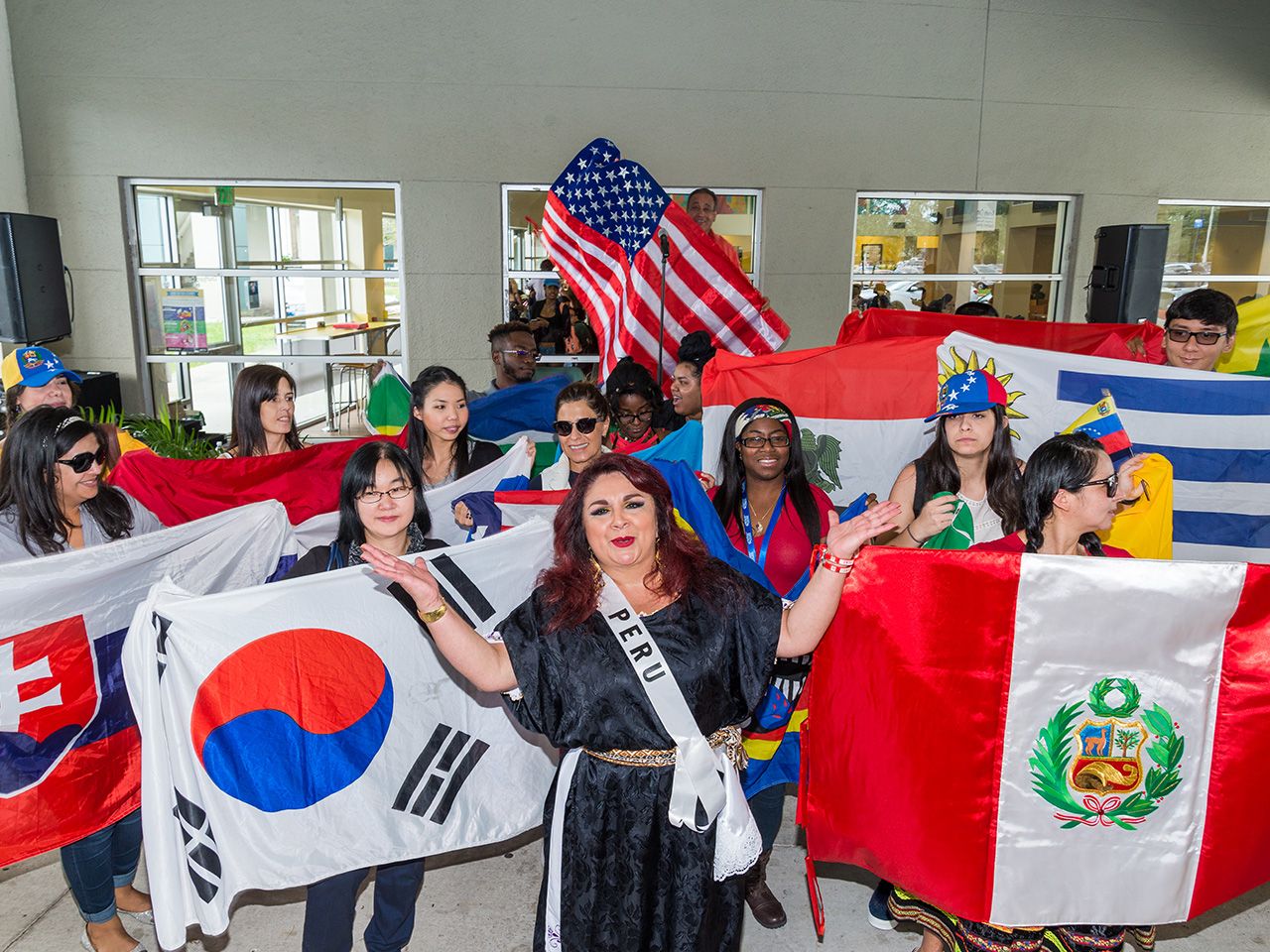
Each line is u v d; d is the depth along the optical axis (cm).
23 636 269
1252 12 916
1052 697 249
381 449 274
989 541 290
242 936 329
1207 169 944
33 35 815
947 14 882
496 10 838
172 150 839
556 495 357
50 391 414
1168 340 448
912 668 255
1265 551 434
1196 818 252
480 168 861
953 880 259
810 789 268
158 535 293
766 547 335
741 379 453
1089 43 904
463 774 281
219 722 247
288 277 887
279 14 824
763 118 878
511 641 229
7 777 271
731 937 239
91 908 302
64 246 848
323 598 261
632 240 577
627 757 229
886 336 542
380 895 280
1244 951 321
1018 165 919
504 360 554
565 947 235
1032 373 435
